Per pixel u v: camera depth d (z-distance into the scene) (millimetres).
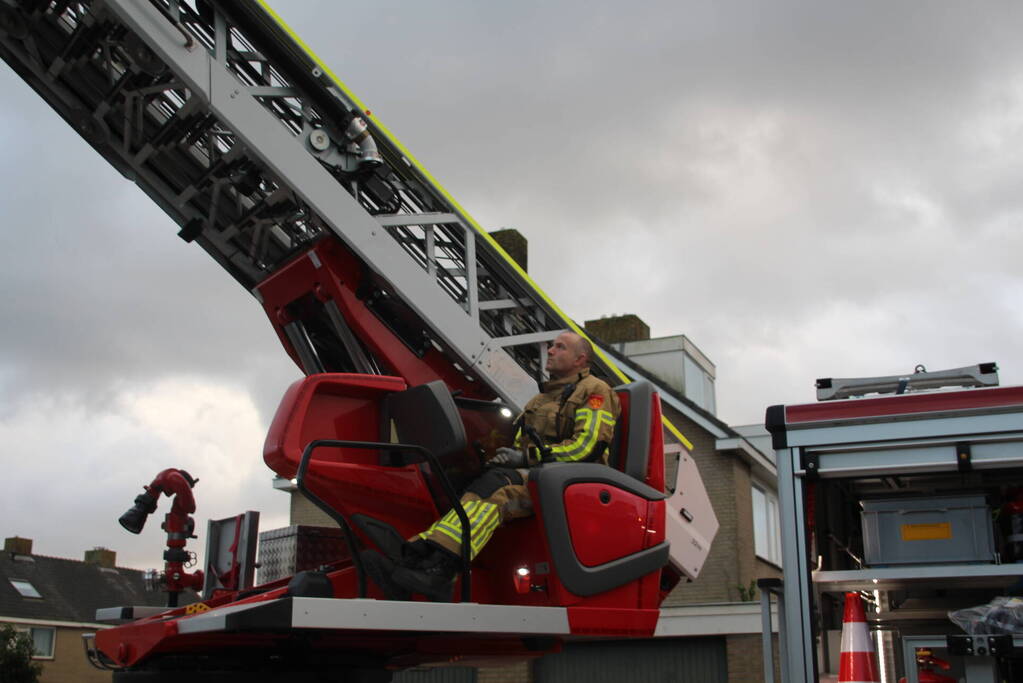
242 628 3566
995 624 4129
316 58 5184
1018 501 4793
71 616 29969
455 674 15352
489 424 5352
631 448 4914
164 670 4172
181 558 5297
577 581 4445
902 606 5094
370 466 4473
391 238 5227
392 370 5355
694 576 5980
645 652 14734
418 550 4211
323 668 4480
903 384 5242
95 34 5035
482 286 5934
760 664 13938
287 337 5531
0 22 5066
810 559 4582
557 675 15125
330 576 4520
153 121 5539
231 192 5648
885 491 5207
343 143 5250
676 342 20938
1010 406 4500
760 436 20312
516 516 4535
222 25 5051
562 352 4984
